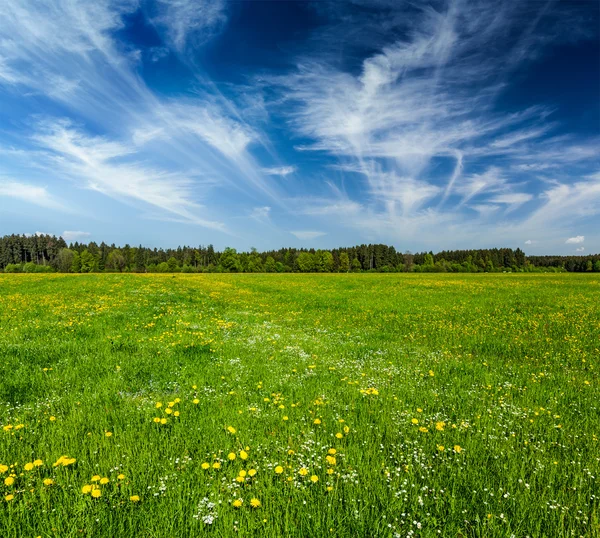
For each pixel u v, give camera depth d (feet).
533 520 10.68
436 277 214.69
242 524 10.18
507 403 20.57
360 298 91.09
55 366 25.17
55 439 14.79
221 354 30.71
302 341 38.14
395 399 20.72
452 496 11.55
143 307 58.44
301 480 12.66
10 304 61.41
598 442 15.66
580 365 30.25
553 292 103.50
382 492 11.88
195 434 15.79
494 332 45.19
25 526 9.78
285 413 18.43
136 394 21.33
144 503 11.00
